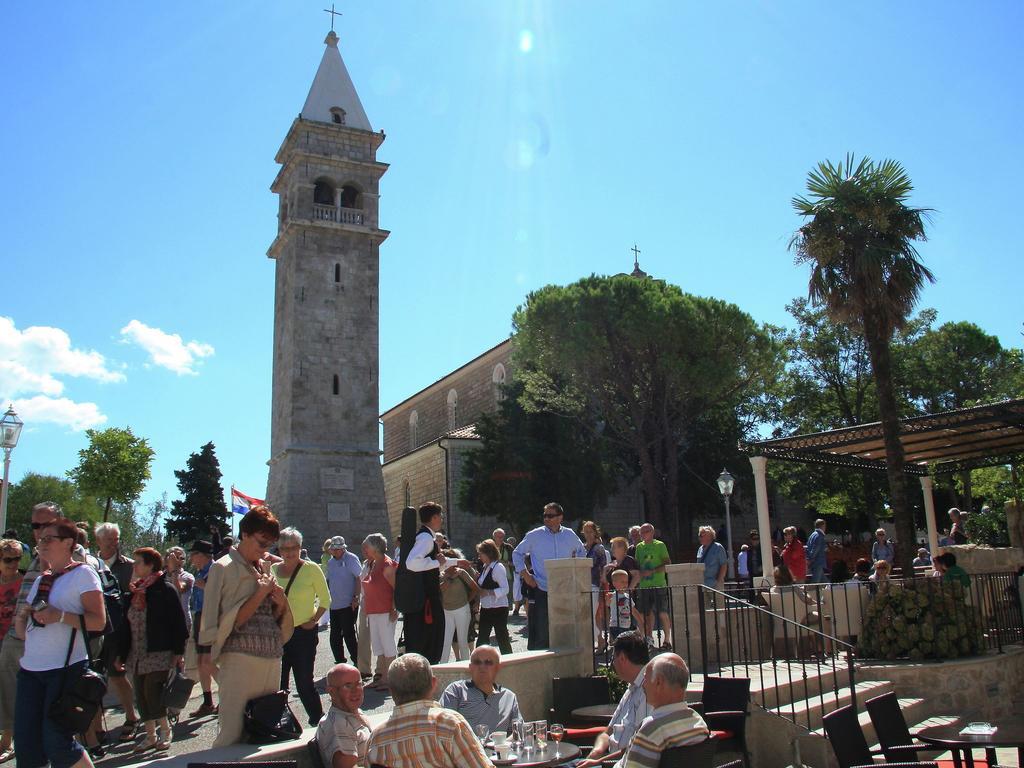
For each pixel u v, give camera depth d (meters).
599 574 15.80
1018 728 8.54
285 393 40.56
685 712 6.20
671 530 34.22
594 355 33.38
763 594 14.53
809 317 48.09
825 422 48.28
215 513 55.97
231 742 6.62
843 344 46.97
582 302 34.22
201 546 12.90
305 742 6.56
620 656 7.61
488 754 6.73
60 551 6.69
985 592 15.77
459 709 7.68
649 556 13.73
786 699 11.34
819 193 20.09
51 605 6.52
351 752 6.44
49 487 74.50
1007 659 13.94
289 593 8.77
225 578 6.86
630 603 12.06
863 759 7.89
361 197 43.53
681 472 42.44
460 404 56.03
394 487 54.06
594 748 7.31
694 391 34.16
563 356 34.00
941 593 14.15
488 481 37.00
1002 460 24.98
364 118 44.81
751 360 34.69
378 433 40.94
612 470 40.16
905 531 18.55
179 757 6.13
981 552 17.86
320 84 44.50
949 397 48.47
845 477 44.50
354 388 40.84
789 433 48.81
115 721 11.25
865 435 20.06
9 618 9.29
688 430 41.50
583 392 35.78
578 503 36.59
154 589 9.55
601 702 9.38
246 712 6.73
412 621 10.68
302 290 40.94
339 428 40.09
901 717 8.90
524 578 12.76
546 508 12.82
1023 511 21.16
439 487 46.00
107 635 9.41
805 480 45.41
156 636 9.41
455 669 8.92
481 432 38.38
